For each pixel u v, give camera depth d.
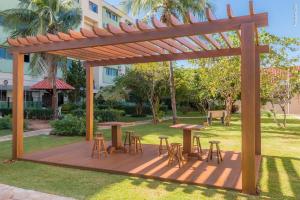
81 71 26.19
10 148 8.93
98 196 4.69
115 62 9.64
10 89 22.36
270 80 14.43
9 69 22.36
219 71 15.12
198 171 5.99
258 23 4.75
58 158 7.22
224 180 5.37
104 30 5.90
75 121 12.03
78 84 25.83
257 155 7.64
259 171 6.20
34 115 20.28
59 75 25.19
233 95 16.19
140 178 5.71
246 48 4.84
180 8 15.59
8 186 5.21
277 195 4.76
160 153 7.76
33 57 18.39
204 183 5.19
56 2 17.42
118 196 4.69
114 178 5.70
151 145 9.29
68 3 18.39
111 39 6.01
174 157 6.89
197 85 18.95
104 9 35.88
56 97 18.09
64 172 6.16
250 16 4.79
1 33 21.23
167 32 5.43
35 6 18.83
